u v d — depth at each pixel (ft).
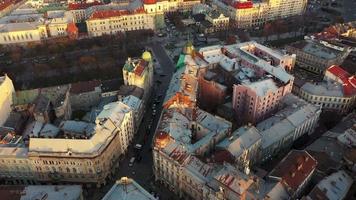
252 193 600.80
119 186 599.98
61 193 645.92
